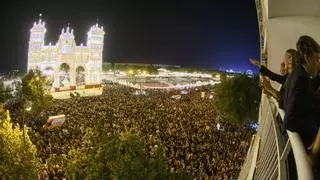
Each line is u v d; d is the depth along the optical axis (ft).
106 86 398.83
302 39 13.17
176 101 228.63
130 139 35.27
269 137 23.32
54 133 110.93
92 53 319.47
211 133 114.73
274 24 39.47
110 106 187.42
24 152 45.03
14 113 155.12
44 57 309.83
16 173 43.09
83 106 187.11
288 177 12.82
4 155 42.73
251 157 43.14
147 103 207.51
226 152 90.27
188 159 82.69
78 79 422.82
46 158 84.43
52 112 161.48
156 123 129.49
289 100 12.19
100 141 36.47
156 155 37.50
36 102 157.89
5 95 171.01
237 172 74.54
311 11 36.68
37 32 311.47
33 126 129.08
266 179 17.97
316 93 12.33
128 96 266.98
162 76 648.79
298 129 11.70
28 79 157.58
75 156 37.88
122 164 34.24
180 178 38.42
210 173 75.10
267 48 45.70
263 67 20.80
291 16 37.96
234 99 104.88
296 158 10.19
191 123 134.62
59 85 306.14
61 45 305.94
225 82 107.96
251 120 107.04
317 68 12.88
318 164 10.05
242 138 108.06
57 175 66.49
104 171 34.91
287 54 16.15
